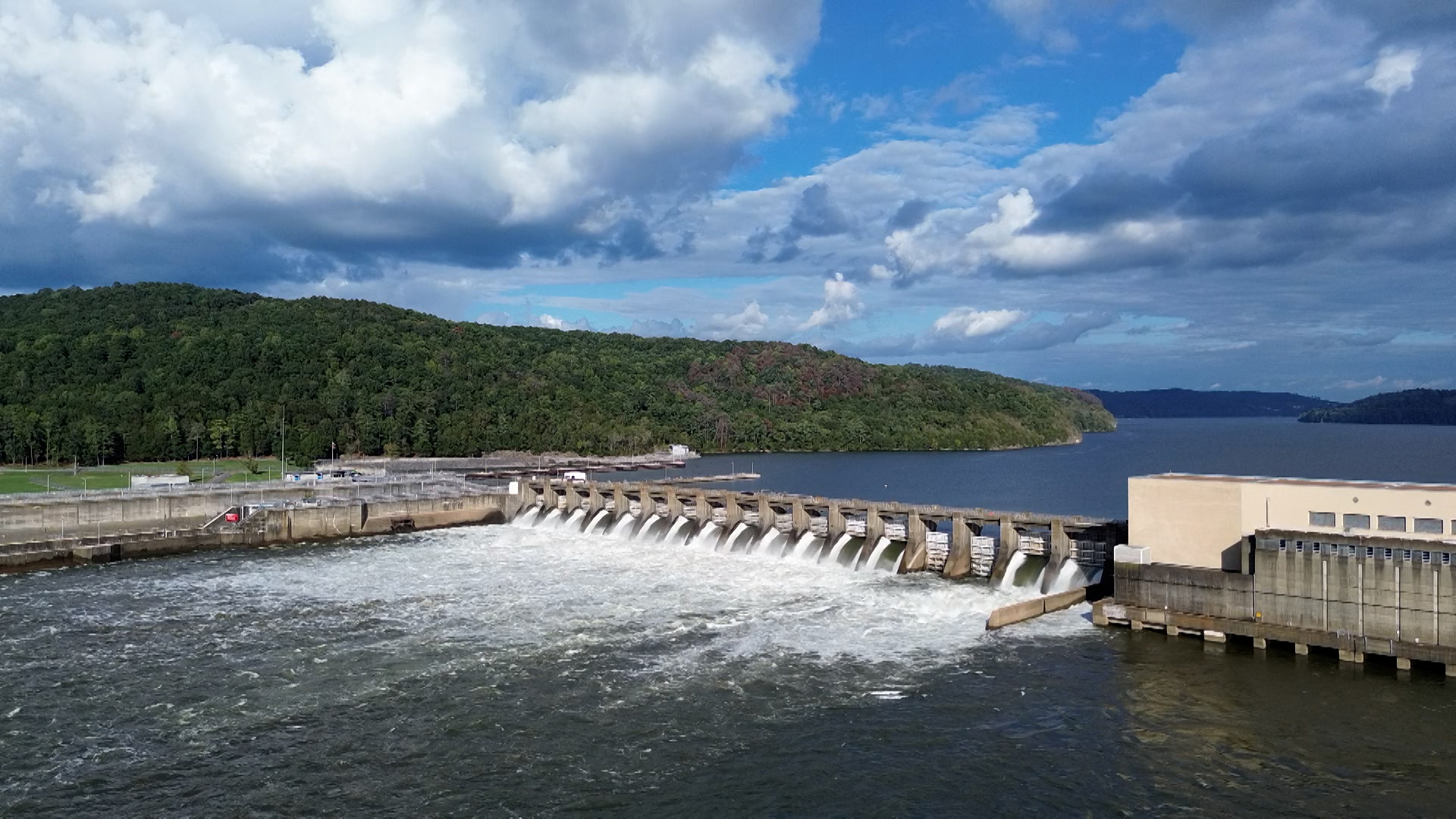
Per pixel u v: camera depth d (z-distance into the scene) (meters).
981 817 45.38
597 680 64.62
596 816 45.81
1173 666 65.81
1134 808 45.94
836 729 55.91
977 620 79.19
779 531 115.81
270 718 57.94
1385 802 45.91
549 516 145.88
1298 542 67.19
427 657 69.81
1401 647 62.56
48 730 56.12
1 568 103.25
